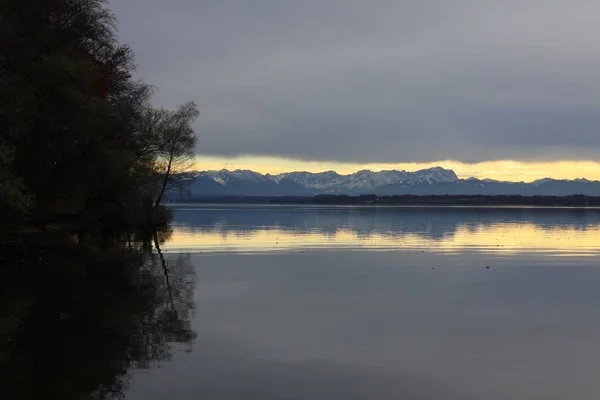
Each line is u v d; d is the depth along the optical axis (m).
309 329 17.02
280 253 40.19
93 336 15.96
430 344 15.48
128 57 49.31
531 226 79.56
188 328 17.05
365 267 32.38
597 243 50.03
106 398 11.28
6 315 18.56
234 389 11.85
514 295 23.23
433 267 32.62
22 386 11.94
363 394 11.70
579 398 11.69
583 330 17.19
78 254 36.75
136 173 50.72
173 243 47.88
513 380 12.68
